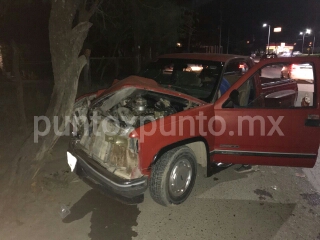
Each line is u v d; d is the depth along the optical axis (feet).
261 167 17.39
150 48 57.31
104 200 13.17
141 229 11.39
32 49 46.80
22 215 11.68
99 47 59.36
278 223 12.09
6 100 29.45
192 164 13.19
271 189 14.82
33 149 11.86
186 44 106.73
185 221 12.01
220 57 16.03
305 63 13.61
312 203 13.67
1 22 39.88
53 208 12.35
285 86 20.29
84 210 12.38
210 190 14.52
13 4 26.48
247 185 15.15
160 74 17.03
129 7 44.37
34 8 39.06
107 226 11.46
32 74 45.85
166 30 52.39
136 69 50.60
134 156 11.09
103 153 12.22
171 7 49.85
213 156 14.11
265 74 63.21
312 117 13.38
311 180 15.99
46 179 14.03
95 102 13.60
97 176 11.60
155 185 11.95
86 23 11.67
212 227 11.69
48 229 11.07
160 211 12.63
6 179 11.78
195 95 14.79
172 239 10.91
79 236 10.80
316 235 11.42
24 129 18.72
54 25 11.44
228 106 13.69
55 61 11.78
